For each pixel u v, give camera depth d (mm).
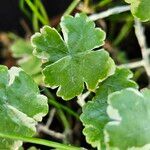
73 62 134
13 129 128
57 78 133
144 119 113
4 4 254
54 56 136
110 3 219
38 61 216
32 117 129
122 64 214
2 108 129
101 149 126
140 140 112
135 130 112
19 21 254
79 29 137
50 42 137
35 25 233
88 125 130
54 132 210
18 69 132
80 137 211
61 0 248
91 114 132
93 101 134
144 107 114
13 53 234
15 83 131
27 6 252
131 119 113
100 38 136
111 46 226
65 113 215
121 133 112
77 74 133
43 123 221
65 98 132
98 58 134
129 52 233
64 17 139
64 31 137
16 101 130
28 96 130
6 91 130
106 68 133
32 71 215
